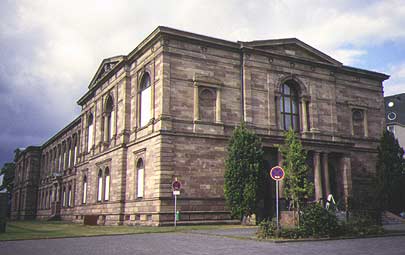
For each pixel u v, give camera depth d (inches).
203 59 1577.3
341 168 1760.6
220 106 1571.1
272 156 1621.6
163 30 1509.6
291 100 1779.0
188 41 1558.8
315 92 1804.9
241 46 1642.5
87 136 2335.1
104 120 2050.9
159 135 1450.5
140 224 1529.3
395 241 832.3
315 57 1839.3
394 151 1790.1
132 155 1680.6
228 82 1611.7
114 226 1588.3
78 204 2308.1
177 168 1453.0
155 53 1572.3
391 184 1736.0
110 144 1923.0
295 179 1224.8
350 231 941.2
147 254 660.1
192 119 1518.2
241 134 1445.6
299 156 1243.2
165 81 1493.6
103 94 2087.8
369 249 701.3
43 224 2011.6
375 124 2011.6
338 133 1844.2
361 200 1694.1
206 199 1477.6
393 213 1761.8
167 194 1419.8
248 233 1023.0
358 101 1973.4
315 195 1647.4
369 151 1953.7
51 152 3489.2
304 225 895.1
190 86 1536.7
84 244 844.6
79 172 2353.6
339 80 1931.6
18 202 3986.2
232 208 1405.0
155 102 1535.4
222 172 1528.1
